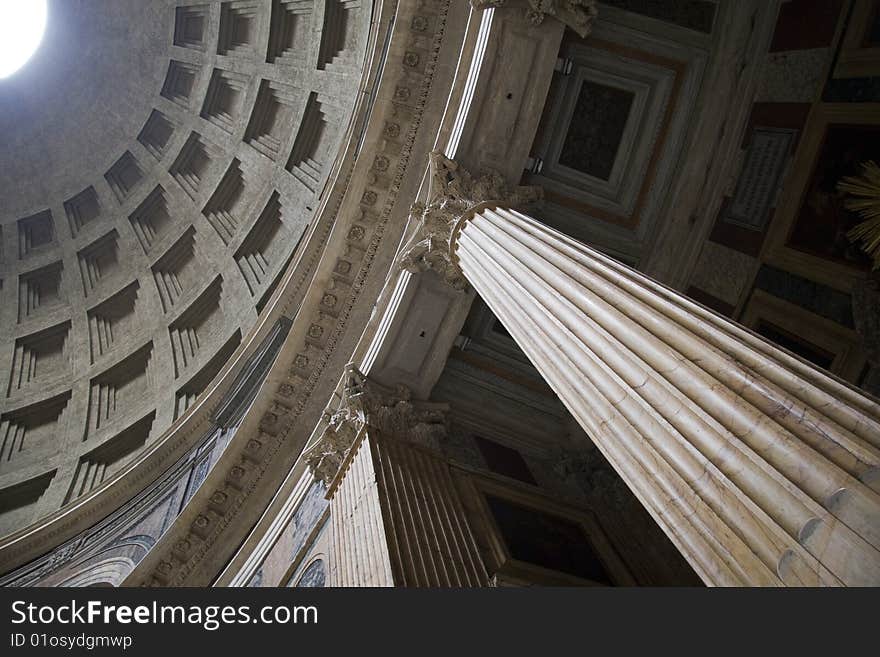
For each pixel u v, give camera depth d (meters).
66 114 24.41
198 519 13.77
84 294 23.81
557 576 8.78
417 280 10.76
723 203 10.41
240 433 13.72
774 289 9.65
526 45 9.66
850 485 3.24
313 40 17.61
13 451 21.62
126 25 23.06
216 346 19.08
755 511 3.59
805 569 3.23
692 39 10.15
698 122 10.39
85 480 20.02
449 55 12.59
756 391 4.03
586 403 5.28
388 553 7.57
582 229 10.70
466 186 9.87
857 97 8.73
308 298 13.55
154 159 23.31
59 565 17.88
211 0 20.88
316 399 13.80
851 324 8.69
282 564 11.13
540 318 6.52
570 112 10.46
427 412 11.06
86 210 24.75
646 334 5.11
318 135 18.25
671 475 4.18
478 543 8.84
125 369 22.05
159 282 22.47
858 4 8.84
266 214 19.50
